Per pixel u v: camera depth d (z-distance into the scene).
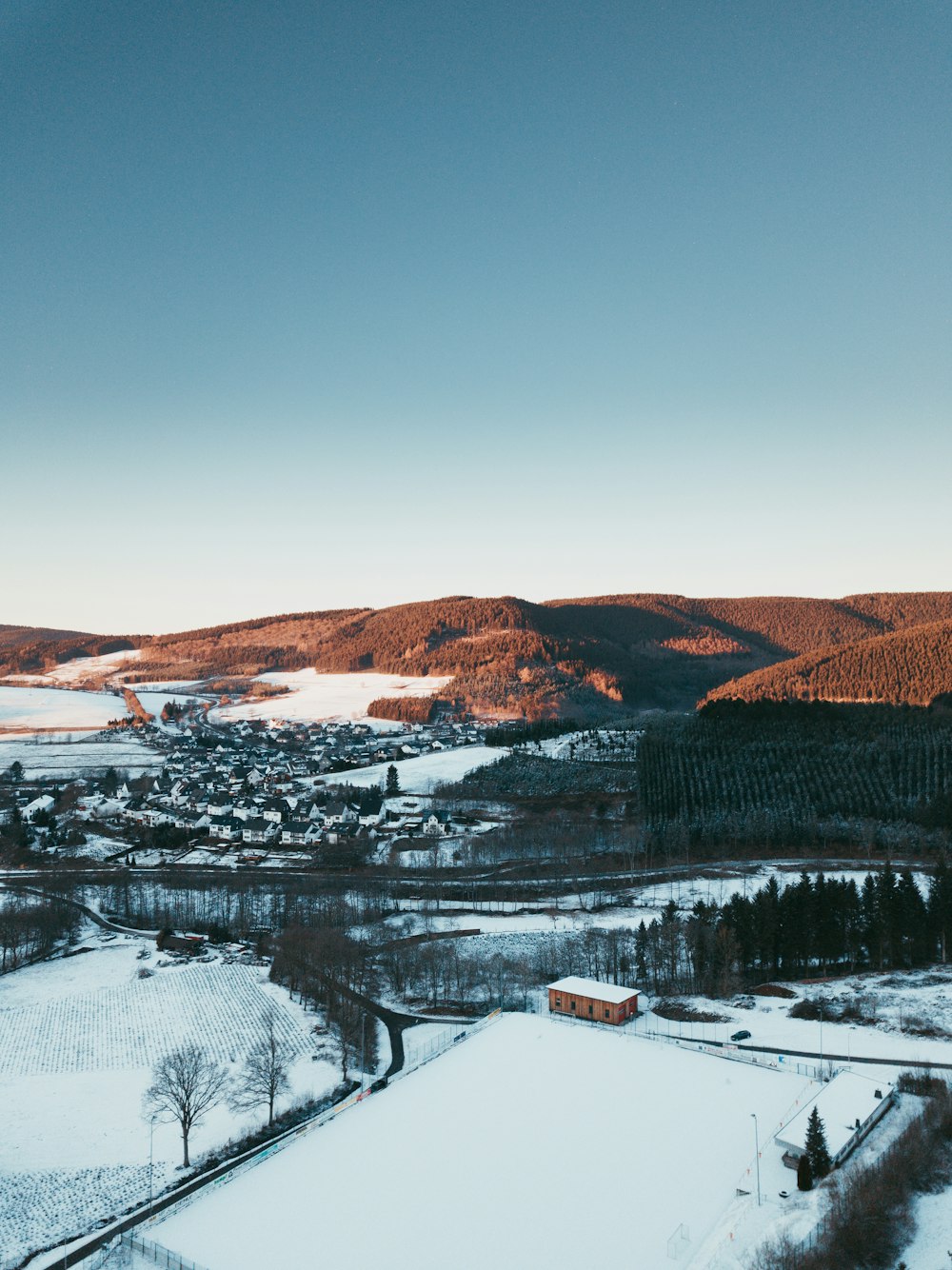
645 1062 123.38
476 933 191.75
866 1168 89.62
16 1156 111.62
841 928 164.00
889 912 160.25
